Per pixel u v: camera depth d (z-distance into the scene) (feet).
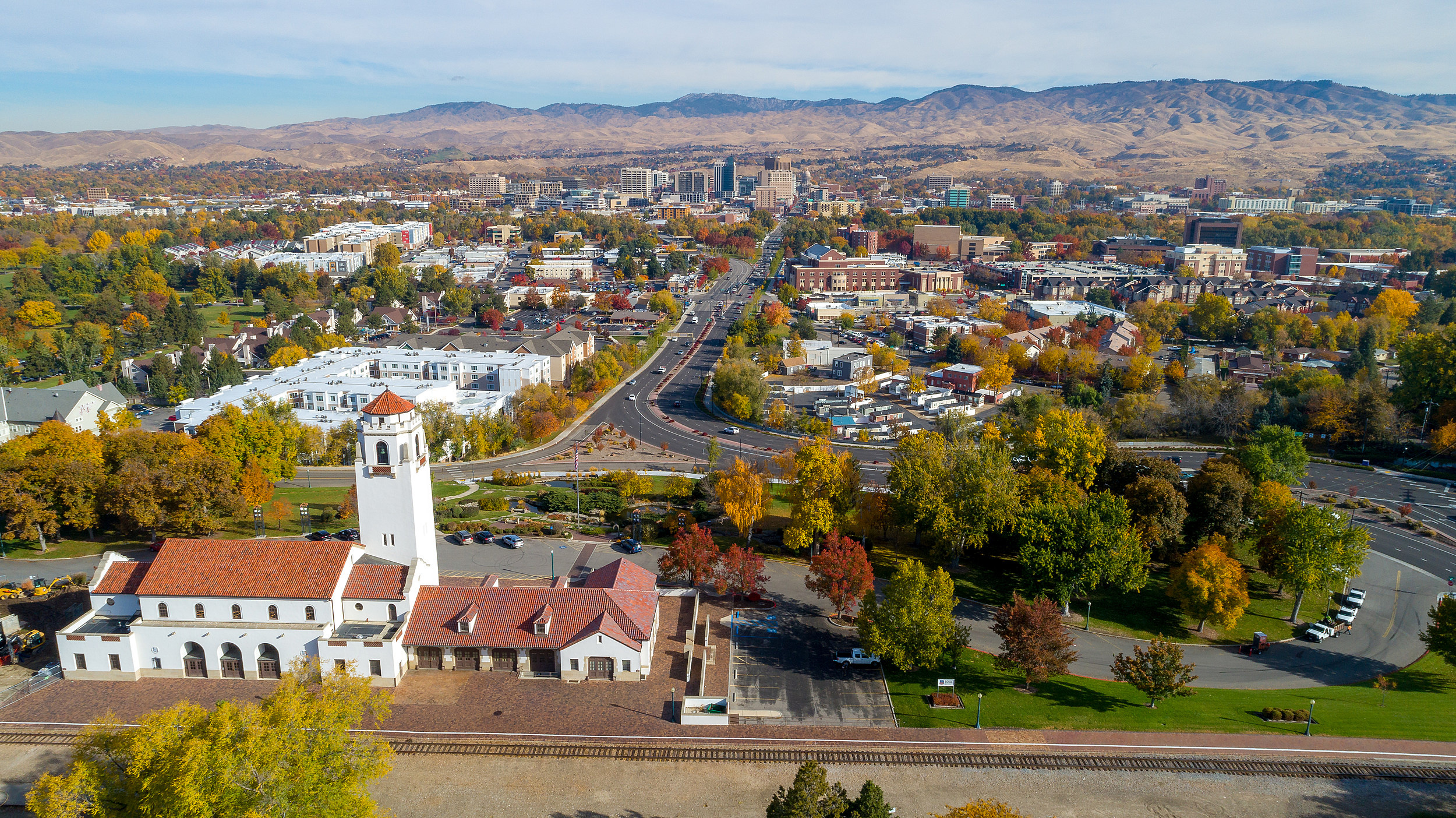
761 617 415.64
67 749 304.71
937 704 344.28
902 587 360.28
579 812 278.46
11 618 373.61
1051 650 348.18
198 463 469.57
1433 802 292.20
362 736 311.06
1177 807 286.87
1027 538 438.40
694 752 310.86
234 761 223.92
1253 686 370.32
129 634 345.10
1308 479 640.58
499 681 353.31
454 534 499.51
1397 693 365.20
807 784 245.65
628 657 352.49
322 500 556.92
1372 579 479.41
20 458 489.26
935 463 479.00
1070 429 536.42
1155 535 458.50
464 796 284.82
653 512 558.15
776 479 628.28
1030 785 296.30
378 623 359.87
